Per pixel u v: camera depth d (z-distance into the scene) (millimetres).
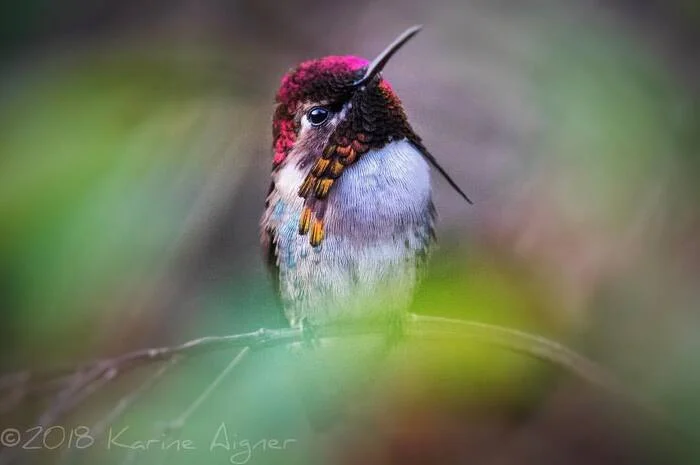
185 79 2254
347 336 2205
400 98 2217
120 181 2195
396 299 2203
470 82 2279
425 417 2240
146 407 2189
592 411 2240
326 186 2207
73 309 2186
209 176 2229
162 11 2338
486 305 2193
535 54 2287
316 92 2211
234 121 2244
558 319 2229
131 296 2217
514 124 2258
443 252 2211
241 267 2219
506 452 2252
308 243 2207
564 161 2246
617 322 2230
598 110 2248
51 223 2184
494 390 2246
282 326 2213
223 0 2348
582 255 2238
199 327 2215
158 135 2213
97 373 2168
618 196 2242
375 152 2209
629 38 2264
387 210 2207
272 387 2180
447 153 2240
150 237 2201
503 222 2232
